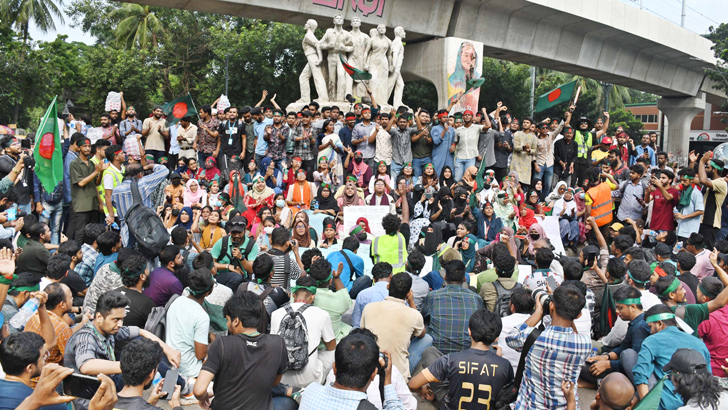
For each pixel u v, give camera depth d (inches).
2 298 170.4
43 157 309.3
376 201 436.8
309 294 205.8
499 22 1003.3
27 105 1509.6
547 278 241.1
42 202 392.8
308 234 341.1
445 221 422.0
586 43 1167.0
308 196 427.5
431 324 229.9
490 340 179.8
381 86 692.1
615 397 161.3
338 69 663.8
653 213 435.8
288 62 1246.9
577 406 167.8
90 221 378.6
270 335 164.9
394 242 301.0
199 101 1253.7
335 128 537.3
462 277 230.7
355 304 232.8
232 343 157.8
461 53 928.9
